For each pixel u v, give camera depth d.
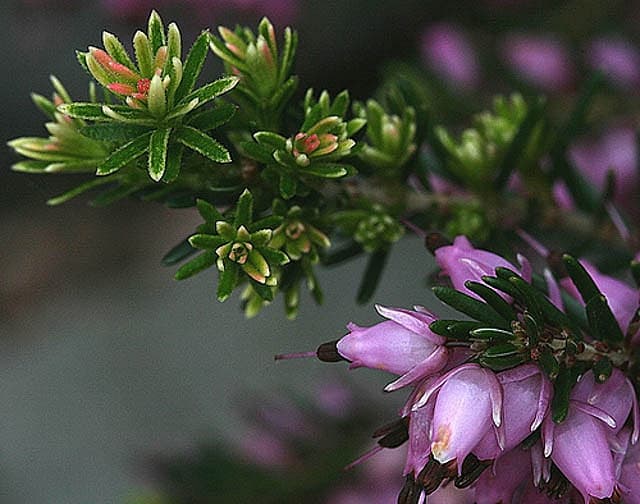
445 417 0.17
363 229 0.19
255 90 0.18
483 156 0.20
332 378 0.27
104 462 0.48
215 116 0.17
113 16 0.28
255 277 0.18
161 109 0.17
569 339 0.17
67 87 0.30
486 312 0.17
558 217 0.21
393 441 0.17
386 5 0.30
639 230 0.21
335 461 0.25
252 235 0.18
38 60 0.30
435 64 0.30
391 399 0.31
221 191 0.18
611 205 0.21
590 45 0.29
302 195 0.18
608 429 0.17
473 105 0.28
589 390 0.17
